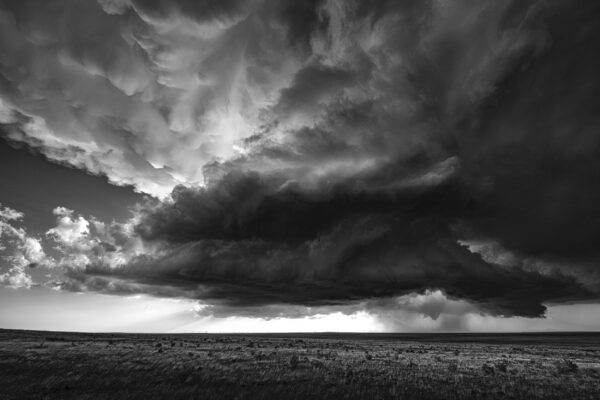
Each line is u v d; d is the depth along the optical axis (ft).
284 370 107.86
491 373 106.42
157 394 86.38
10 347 134.41
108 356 122.52
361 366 115.14
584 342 326.85
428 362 127.75
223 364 115.65
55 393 87.04
